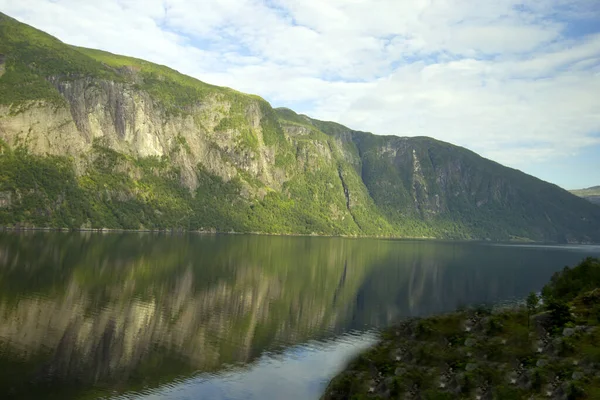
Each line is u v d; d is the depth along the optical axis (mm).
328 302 91062
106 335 58375
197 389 44844
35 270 97375
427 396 35781
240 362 52906
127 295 81188
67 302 72500
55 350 51750
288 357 55500
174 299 81625
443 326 47094
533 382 35344
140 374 47406
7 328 57406
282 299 90500
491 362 38719
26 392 41469
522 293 111812
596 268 78438
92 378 45469
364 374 40844
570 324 44188
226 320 70750
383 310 85750
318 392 45406
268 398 43594
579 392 33219
